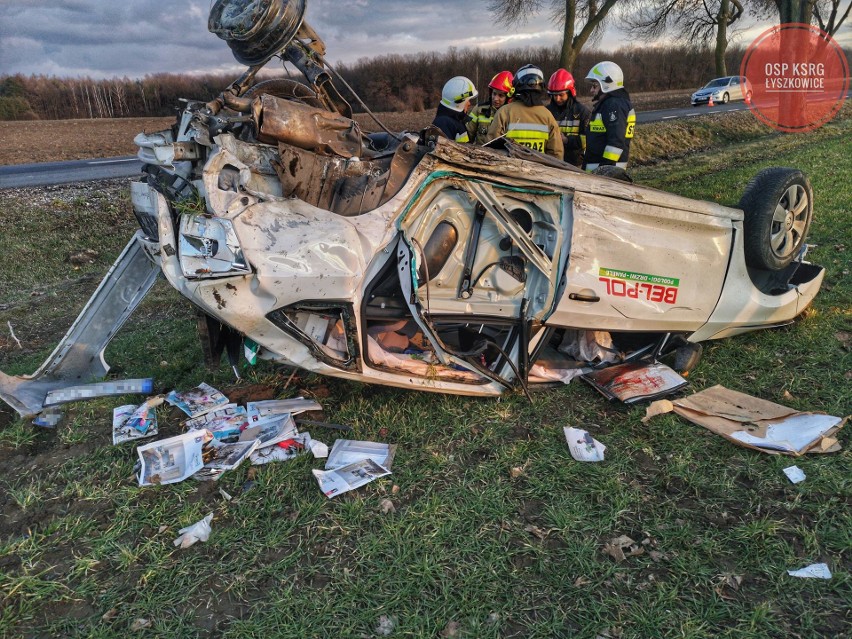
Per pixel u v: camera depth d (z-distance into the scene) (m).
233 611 2.39
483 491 3.03
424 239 3.46
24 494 3.07
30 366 4.71
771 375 4.09
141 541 2.74
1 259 8.05
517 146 4.01
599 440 3.45
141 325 5.66
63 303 6.61
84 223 9.24
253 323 3.08
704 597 2.39
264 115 3.11
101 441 3.51
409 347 3.78
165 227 3.02
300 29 3.47
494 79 6.32
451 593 2.44
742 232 4.35
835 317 4.83
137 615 2.38
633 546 2.66
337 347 3.42
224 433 3.48
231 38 3.31
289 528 2.78
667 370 4.02
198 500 2.99
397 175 3.38
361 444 3.39
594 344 4.27
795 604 2.35
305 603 2.39
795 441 3.27
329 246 3.12
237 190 3.00
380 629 2.28
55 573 2.59
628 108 5.76
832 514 2.79
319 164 3.28
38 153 16.02
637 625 2.27
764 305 4.43
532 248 3.55
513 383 3.81
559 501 2.95
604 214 3.76
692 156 14.74
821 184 9.87
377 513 2.87
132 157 15.15
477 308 3.62
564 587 2.45
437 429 3.56
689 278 4.06
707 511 2.87
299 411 3.66
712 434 3.46
